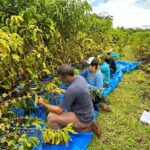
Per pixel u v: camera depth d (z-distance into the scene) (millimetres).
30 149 1734
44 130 1646
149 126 2389
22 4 1995
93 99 2391
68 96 1870
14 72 1789
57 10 2139
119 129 2307
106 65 2973
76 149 1890
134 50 5496
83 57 2947
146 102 2947
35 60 2004
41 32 2025
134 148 2053
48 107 1890
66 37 2559
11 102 1726
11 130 1704
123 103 2869
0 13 1883
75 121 1979
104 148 2020
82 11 2445
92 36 3426
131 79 3818
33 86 2018
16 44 1640
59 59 2391
